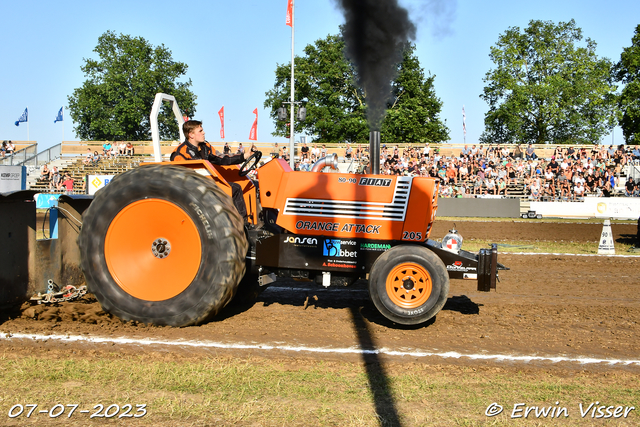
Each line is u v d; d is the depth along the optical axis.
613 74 42.06
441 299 4.89
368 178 5.16
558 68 42.03
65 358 4.08
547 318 5.69
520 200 23.89
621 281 7.93
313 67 38.09
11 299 5.25
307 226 5.21
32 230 5.49
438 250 5.11
